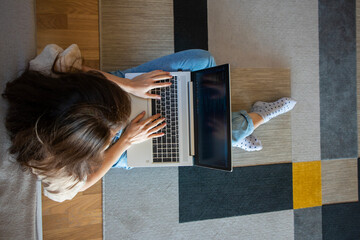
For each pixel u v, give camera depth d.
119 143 1.05
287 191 1.53
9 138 0.76
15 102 0.65
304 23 1.55
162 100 1.13
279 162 1.52
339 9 1.58
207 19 1.46
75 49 0.83
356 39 1.58
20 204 0.81
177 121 1.14
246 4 1.49
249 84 1.50
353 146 1.59
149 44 1.41
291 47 1.54
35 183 0.84
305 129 1.55
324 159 1.58
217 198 1.46
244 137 1.30
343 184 1.59
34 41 0.87
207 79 1.08
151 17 1.41
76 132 0.61
